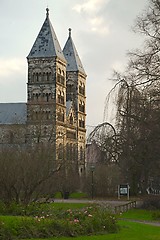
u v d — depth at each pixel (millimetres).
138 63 56062
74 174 97062
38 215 36719
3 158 44438
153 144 58281
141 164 65188
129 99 59531
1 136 152875
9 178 43250
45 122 149750
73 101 179000
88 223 32969
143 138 59500
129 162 68188
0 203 40250
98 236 31234
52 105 155125
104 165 85688
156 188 78188
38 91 157875
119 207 55531
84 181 97500
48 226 31203
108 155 74438
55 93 156750
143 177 77500
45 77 158375
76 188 97312
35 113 147125
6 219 31406
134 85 58250
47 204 42344
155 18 54812
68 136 165875
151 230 36156
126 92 60031
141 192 79688
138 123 59406
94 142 74312
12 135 132125
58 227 31344
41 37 162500
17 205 39875
